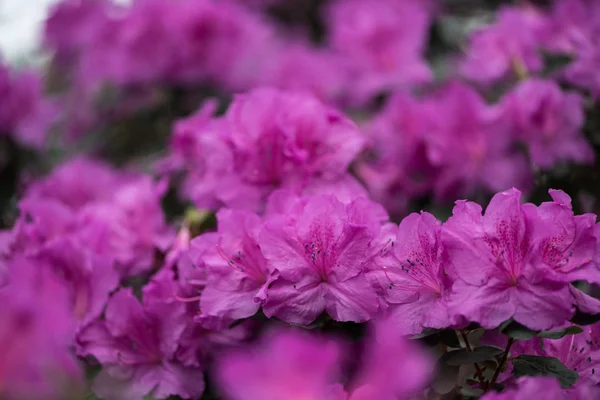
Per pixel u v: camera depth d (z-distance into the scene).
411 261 0.63
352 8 1.14
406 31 1.03
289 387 0.51
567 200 0.62
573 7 0.89
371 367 0.54
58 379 0.54
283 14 1.47
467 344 0.63
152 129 1.15
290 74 1.07
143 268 0.77
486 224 0.61
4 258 0.76
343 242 0.63
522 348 0.65
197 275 0.67
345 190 0.70
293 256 0.63
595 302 0.61
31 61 1.58
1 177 1.00
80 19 1.29
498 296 0.60
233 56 1.08
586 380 0.64
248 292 0.64
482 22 1.23
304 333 0.64
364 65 1.03
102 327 0.69
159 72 1.07
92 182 0.92
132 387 0.68
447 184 0.85
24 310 0.53
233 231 0.65
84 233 0.75
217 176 0.73
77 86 1.23
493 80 0.92
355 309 0.62
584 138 0.82
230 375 0.51
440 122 0.85
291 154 0.70
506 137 0.82
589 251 0.61
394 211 0.86
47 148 1.13
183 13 1.05
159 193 0.78
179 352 0.68
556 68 0.87
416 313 0.63
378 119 0.89
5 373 0.53
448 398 0.65
